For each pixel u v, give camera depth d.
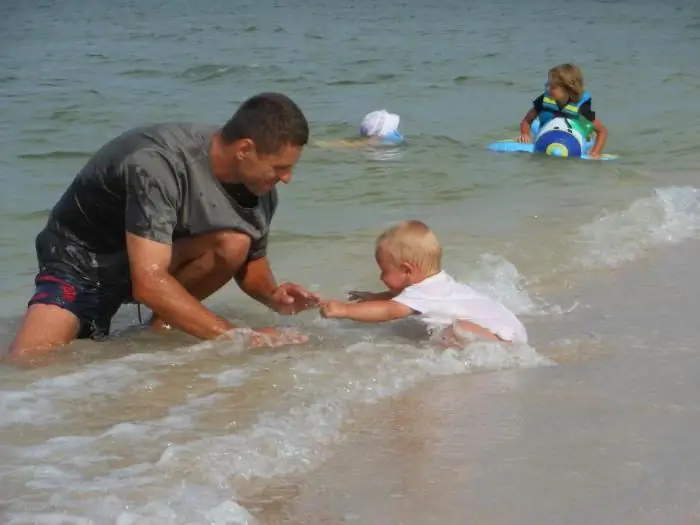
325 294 6.25
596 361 4.91
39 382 4.52
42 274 5.21
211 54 23.09
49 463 3.64
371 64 21.25
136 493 3.39
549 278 6.50
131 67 20.22
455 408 4.29
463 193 9.41
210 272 5.31
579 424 4.10
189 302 4.95
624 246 7.28
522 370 4.79
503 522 3.28
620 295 6.10
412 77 19.22
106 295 5.22
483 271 6.52
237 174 5.00
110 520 3.19
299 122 4.89
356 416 4.18
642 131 13.59
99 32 29.34
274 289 5.49
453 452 3.83
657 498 3.44
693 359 4.94
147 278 4.87
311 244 7.42
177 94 16.62
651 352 5.05
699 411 4.25
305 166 10.50
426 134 12.78
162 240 4.89
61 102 15.10
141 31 29.84
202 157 5.00
